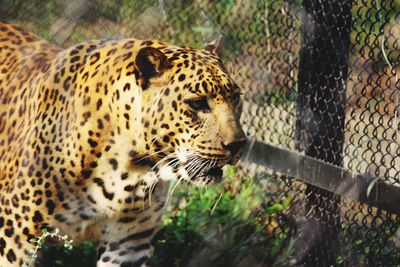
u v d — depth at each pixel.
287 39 11.54
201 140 8.68
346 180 9.90
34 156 9.23
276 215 11.22
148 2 15.11
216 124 8.64
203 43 13.91
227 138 8.58
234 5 13.57
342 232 10.30
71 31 15.87
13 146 9.55
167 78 8.81
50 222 9.25
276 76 11.95
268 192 11.56
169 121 8.79
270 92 12.26
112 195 9.23
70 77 9.37
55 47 10.57
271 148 11.16
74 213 9.27
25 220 9.27
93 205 9.27
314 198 10.62
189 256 10.96
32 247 9.34
